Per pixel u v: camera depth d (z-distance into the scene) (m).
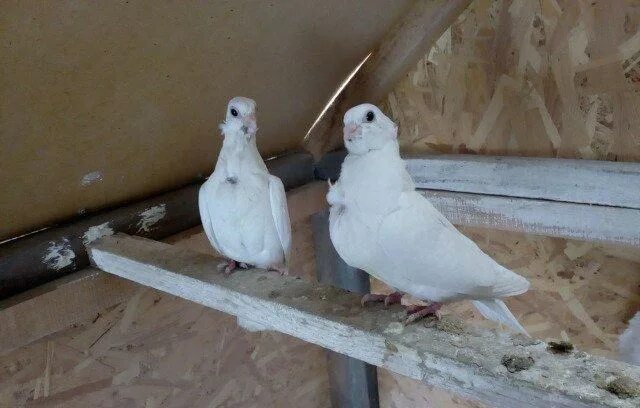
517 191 1.09
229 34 0.91
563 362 0.54
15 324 0.92
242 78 1.04
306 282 0.78
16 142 0.82
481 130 1.23
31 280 0.97
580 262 1.19
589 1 1.04
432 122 1.30
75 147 0.91
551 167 1.04
